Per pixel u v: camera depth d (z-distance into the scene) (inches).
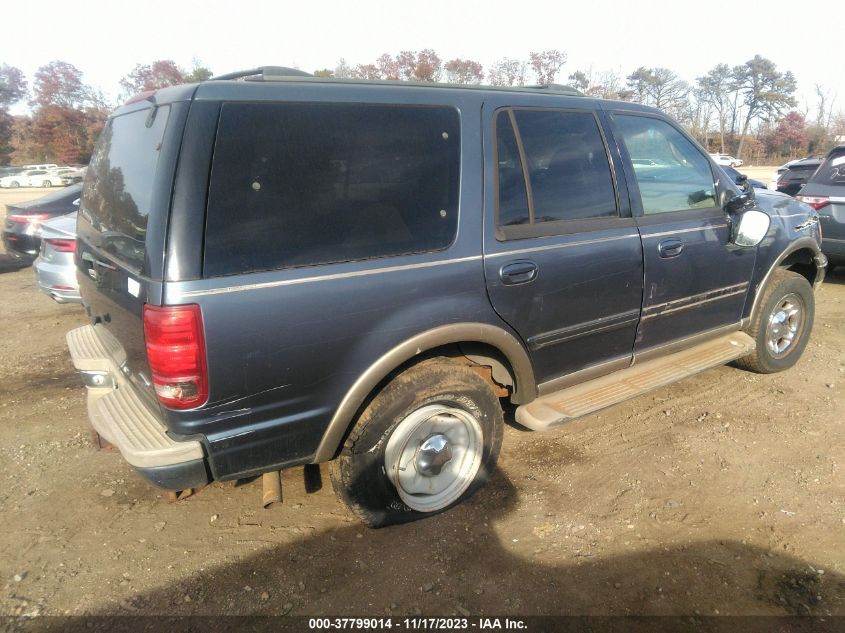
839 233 264.8
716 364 146.3
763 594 94.2
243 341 83.1
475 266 102.6
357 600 93.7
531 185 112.5
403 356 96.7
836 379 173.2
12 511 115.6
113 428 93.0
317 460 96.5
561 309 115.9
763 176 1193.4
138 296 84.0
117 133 109.3
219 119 82.4
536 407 119.3
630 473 126.8
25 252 313.9
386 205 95.3
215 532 109.8
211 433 85.4
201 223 80.2
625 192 126.6
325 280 88.3
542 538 107.3
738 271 151.1
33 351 207.5
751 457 132.5
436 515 113.1
